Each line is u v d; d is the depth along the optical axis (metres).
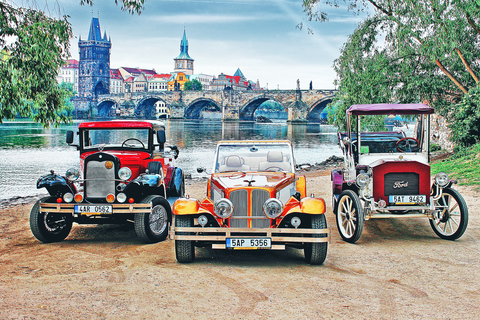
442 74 22.56
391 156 8.55
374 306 4.72
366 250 7.14
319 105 127.25
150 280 5.59
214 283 5.48
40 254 7.00
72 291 5.16
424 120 8.57
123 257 6.77
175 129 92.62
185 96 155.75
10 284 5.43
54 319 4.35
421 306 4.72
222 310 4.61
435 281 5.55
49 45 11.32
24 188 19.75
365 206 7.54
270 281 5.56
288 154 7.45
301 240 6.02
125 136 9.10
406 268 6.12
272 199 6.02
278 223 6.21
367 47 23.52
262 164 7.38
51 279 5.63
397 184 7.69
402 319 4.39
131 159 8.73
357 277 5.74
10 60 10.80
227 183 6.46
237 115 141.00
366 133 9.22
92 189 7.70
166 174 9.96
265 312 4.55
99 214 7.74
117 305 4.73
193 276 5.76
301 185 7.43
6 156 36.44
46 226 7.86
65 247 7.51
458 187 12.98
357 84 23.45
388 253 6.94
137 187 7.80
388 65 22.31
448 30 18.67
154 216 7.81
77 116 194.50
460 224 7.58
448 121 22.56
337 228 8.96
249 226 6.15
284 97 129.25
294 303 4.80
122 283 5.47
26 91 11.03
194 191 15.77
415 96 22.45
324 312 4.56
